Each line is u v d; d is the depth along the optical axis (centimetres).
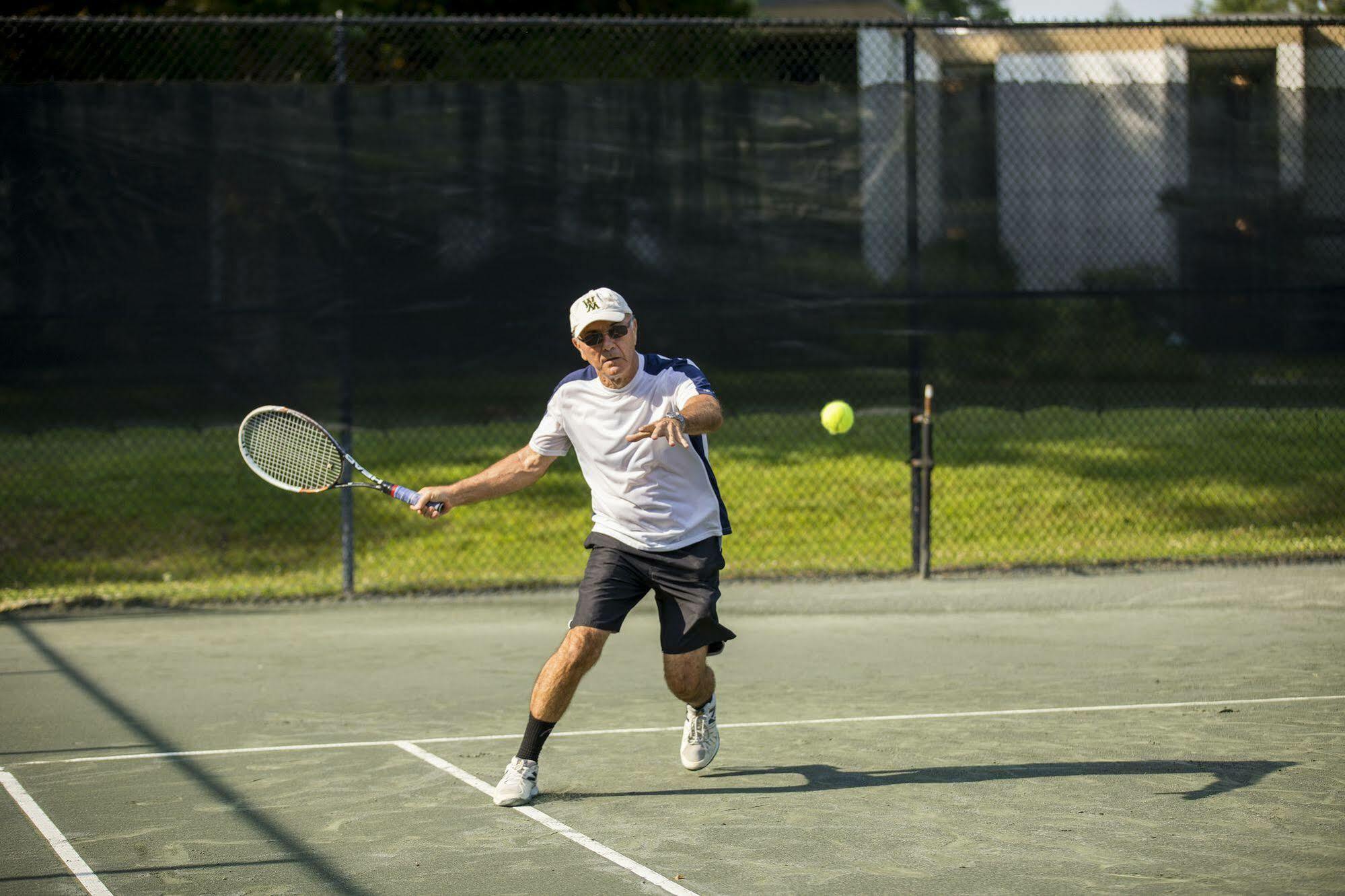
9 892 925
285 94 1961
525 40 2520
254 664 1648
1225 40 2084
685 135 1995
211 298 1964
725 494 2670
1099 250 2056
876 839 1006
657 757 1243
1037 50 2291
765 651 1698
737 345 2016
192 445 2908
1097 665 1600
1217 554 2231
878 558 2298
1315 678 1516
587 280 1997
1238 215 2069
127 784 1170
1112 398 2069
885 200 2028
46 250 1942
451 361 1991
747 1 4803
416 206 1980
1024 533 2458
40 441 2872
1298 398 2081
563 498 2675
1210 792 1106
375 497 2636
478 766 1219
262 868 966
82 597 2033
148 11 3741
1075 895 888
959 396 2056
